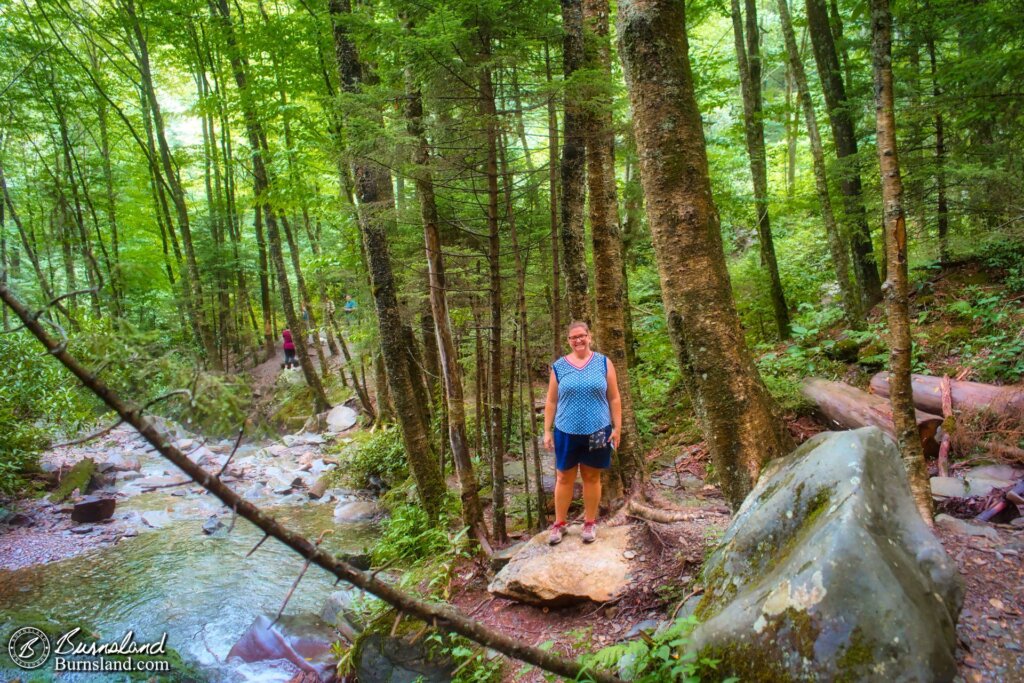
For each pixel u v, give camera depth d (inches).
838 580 89.4
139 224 714.8
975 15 258.5
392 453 365.1
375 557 239.9
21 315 63.5
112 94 636.1
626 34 139.4
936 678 84.9
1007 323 258.2
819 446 118.0
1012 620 106.8
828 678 85.1
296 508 338.0
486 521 239.5
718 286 139.3
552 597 157.8
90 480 360.5
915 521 105.1
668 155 138.0
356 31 167.5
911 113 278.4
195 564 260.1
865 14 362.3
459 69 153.6
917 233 325.7
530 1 152.6
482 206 195.5
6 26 478.9
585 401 167.5
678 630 103.5
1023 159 283.6
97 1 545.3
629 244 393.1
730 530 121.1
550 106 168.2
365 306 367.2
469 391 339.3
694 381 141.1
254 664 184.1
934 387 233.5
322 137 379.6
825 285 437.1
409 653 160.6
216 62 565.3
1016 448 193.6
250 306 772.0
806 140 720.3
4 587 238.7
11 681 171.5
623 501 194.4
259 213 700.7
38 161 616.7
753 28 407.5
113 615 216.7
